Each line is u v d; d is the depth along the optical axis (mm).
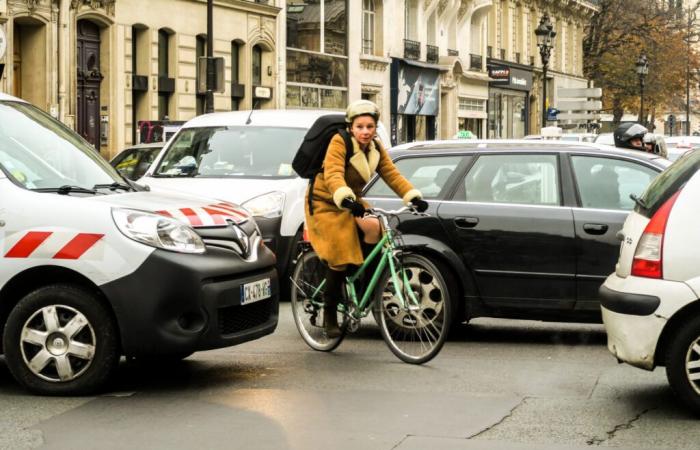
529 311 10953
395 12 55438
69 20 32500
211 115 16234
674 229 7855
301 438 7227
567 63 83375
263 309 9227
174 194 9570
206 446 7047
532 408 8125
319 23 48281
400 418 7793
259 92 43125
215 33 40094
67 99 32469
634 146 13461
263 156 15102
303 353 10539
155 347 8367
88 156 9734
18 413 7992
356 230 10000
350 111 9789
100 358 8445
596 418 7824
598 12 77562
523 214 10977
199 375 9406
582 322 10922
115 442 7168
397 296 9883
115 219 8445
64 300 8445
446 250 11086
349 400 8375
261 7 42906
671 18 77375
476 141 11758
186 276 8398
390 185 10094
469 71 64188
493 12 68688
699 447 7066
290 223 14203
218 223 8875
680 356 7793
